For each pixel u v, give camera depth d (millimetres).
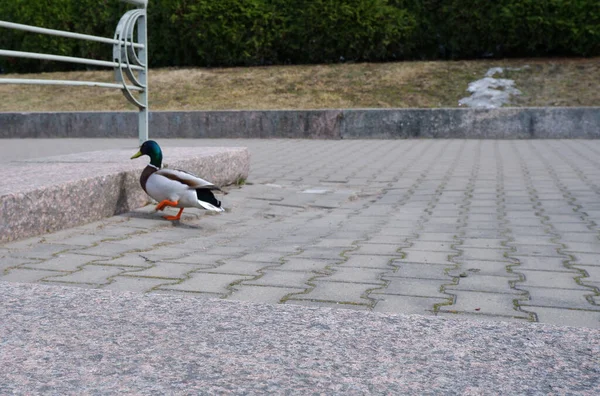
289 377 1994
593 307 3148
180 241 4676
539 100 15508
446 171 9297
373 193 7527
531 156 11062
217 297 3229
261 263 3998
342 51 18391
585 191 7305
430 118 14703
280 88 17281
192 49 19484
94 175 5141
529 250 4469
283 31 18516
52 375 1999
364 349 2217
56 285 3264
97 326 2426
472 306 3146
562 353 2186
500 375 2014
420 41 18422
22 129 16031
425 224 5539
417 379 1985
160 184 5172
